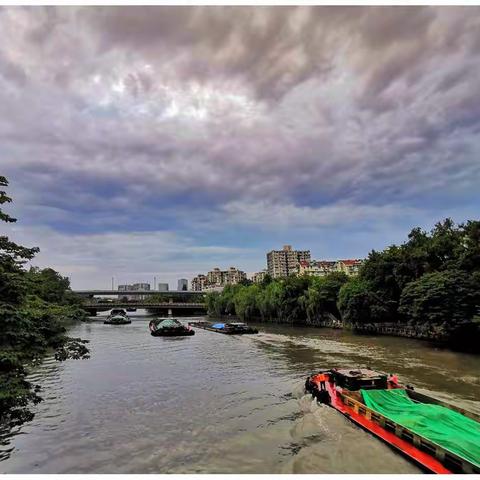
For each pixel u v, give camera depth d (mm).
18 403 12930
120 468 14227
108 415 20406
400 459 13930
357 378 20875
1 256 13719
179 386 26578
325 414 19016
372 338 51281
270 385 26062
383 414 16141
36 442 16781
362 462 13828
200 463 14477
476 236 44625
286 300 81188
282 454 14992
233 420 19125
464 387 24219
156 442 16625
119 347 49969
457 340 43188
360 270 62469
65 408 21688
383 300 56031
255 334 62469
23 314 12828
